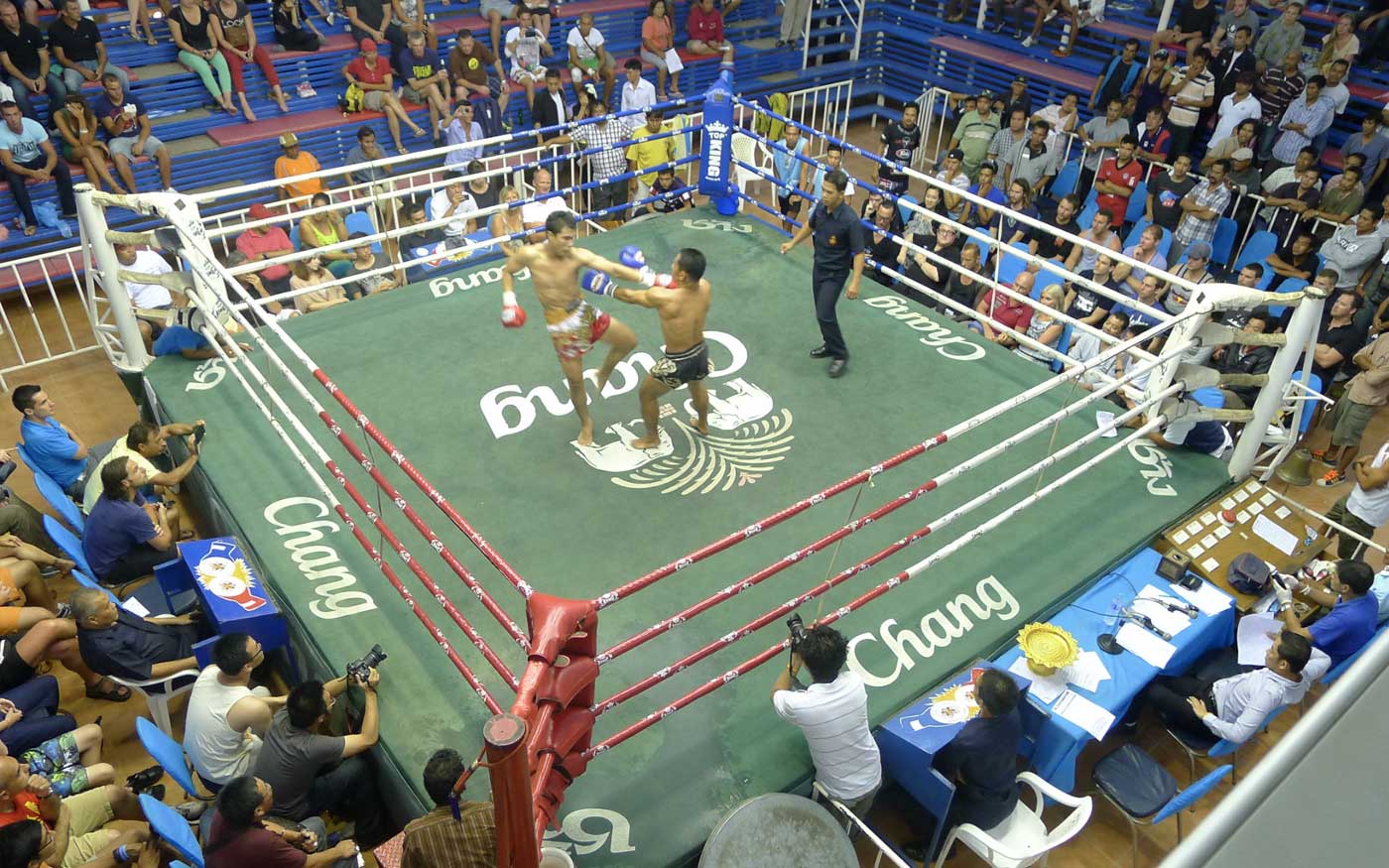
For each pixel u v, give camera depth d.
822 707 4.32
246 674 4.87
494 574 5.68
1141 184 11.10
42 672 6.06
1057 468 6.74
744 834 4.29
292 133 11.34
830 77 15.69
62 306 9.87
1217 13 12.89
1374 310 9.29
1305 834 0.60
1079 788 5.64
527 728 2.92
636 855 4.38
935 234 9.91
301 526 5.99
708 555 4.18
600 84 13.31
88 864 4.60
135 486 6.02
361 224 9.70
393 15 12.30
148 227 10.46
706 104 9.41
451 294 8.34
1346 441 8.02
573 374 6.27
